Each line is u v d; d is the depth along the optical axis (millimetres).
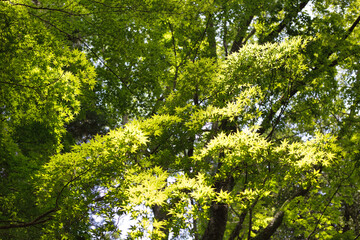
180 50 10336
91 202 4438
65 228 4586
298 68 6590
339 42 8781
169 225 4734
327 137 5395
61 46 5344
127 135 4297
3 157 6145
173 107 7230
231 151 5316
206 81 7098
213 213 6926
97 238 4520
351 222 12359
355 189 8227
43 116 5215
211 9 7906
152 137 6121
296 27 8547
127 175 4625
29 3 6379
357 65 9609
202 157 5617
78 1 6793
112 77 9453
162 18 7520
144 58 10156
